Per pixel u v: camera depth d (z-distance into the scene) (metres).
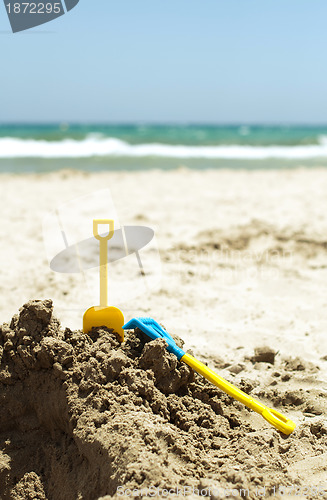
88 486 1.02
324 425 1.21
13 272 2.24
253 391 1.38
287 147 10.23
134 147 9.45
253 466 1.04
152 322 1.28
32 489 1.09
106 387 1.11
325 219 3.23
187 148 9.49
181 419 1.13
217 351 1.59
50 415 1.14
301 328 1.78
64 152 8.47
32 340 1.17
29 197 3.92
